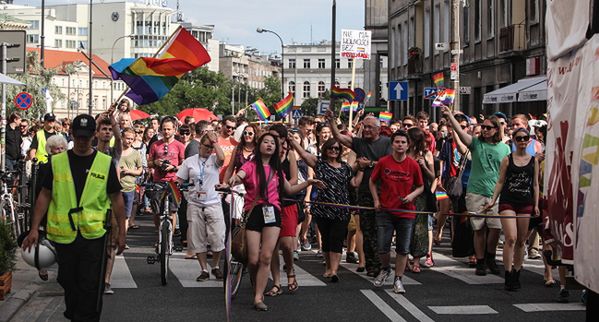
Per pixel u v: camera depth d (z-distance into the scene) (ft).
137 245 58.23
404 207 40.52
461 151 49.03
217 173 43.37
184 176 43.21
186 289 41.19
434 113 172.35
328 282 43.68
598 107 20.34
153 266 48.65
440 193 49.08
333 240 43.73
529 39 119.24
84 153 28.58
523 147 40.98
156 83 44.39
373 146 45.42
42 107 191.31
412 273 47.06
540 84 100.48
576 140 22.00
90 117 28.45
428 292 40.88
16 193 63.52
